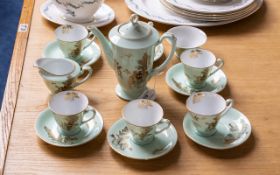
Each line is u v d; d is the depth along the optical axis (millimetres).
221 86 1081
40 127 977
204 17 1249
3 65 2088
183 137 974
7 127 981
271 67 1147
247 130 976
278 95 1068
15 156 929
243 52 1190
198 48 1114
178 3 1313
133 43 985
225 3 1324
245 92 1077
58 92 1029
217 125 993
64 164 918
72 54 1138
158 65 1152
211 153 943
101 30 1257
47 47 1172
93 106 1036
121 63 1011
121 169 913
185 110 1033
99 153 940
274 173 908
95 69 1134
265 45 1215
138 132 928
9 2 2512
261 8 1363
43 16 1286
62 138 960
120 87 1075
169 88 1089
